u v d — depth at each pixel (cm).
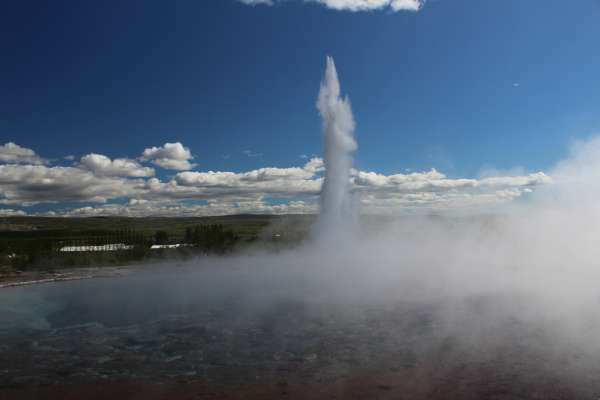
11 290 2645
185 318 1738
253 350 1288
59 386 1045
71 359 1248
